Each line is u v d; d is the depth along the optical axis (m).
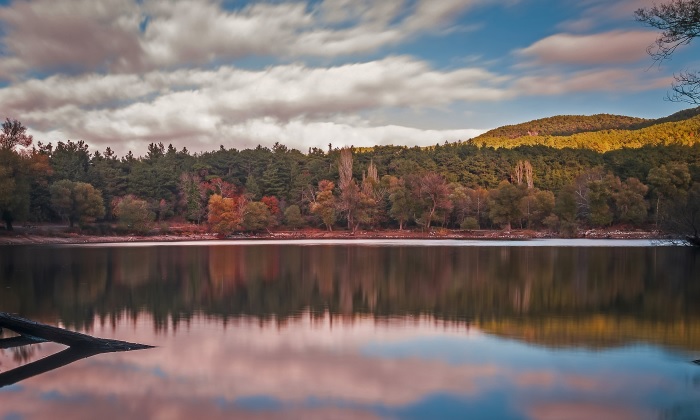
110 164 146.25
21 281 34.19
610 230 110.94
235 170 148.62
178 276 37.56
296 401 11.76
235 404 11.55
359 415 10.96
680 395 12.11
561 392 12.34
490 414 11.06
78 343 16.30
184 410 11.20
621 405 11.53
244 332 18.95
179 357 15.32
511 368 14.24
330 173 144.00
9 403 11.53
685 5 17.70
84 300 26.56
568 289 30.58
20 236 87.00
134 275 38.12
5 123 86.94
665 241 78.38
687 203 66.25
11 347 16.39
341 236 114.38
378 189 129.00
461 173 151.50
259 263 48.84
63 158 131.25
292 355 15.64
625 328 19.62
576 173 151.75
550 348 16.48
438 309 24.00
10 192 76.69
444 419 10.80
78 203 100.06
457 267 44.47
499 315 22.42
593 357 15.46
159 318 21.78
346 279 35.91
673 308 24.11
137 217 105.69
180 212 132.88
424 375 13.65
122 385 12.79
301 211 134.62
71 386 12.65
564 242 88.31
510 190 108.56
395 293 29.31
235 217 112.31
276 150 178.38
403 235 113.44
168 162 148.75
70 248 73.69
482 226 126.44
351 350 16.23
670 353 15.82
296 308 24.33
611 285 32.38
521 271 40.84
